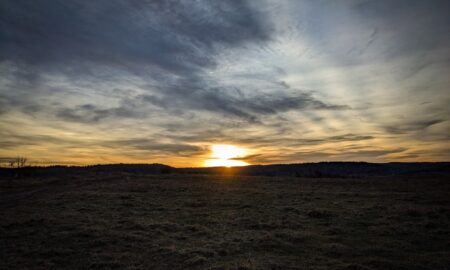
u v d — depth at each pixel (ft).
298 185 134.82
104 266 39.29
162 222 62.85
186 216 70.03
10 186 142.82
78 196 100.17
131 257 42.39
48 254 44.09
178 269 37.76
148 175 186.50
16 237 52.80
